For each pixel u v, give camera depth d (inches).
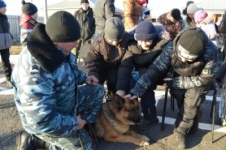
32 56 68.0
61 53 72.1
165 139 113.1
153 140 112.4
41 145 90.4
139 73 121.0
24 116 74.2
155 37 115.6
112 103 110.8
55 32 67.6
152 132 119.5
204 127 123.0
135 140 108.7
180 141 105.7
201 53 87.5
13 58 299.9
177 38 93.2
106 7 200.7
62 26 67.7
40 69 67.9
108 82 136.6
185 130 104.1
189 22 234.1
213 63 95.1
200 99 100.3
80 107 100.9
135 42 122.5
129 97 111.2
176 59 98.7
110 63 131.2
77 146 87.3
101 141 112.1
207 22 202.7
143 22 113.7
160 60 107.2
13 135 115.3
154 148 106.2
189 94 102.0
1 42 173.0
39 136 82.2
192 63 96.0
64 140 83.7
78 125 81.1
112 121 109.0
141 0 170.6
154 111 122.0
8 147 105.7
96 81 105.8
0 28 173.0
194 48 84.4
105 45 125.2
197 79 99.7
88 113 105.0
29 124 70.1
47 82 69.2
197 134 116.8
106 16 202.8
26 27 177.5
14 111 141.5
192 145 108.0
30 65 67.6
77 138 86.7
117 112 108.2
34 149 91.9
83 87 104.4
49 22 68.6
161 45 117.6
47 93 69.2
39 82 67.7
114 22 115.7
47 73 69.2
